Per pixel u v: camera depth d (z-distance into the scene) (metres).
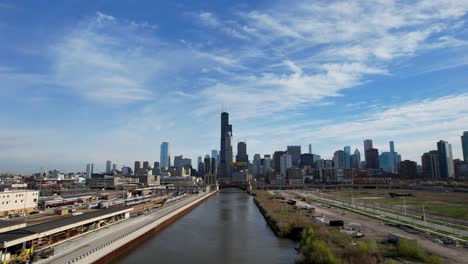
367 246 89.00
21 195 173.25
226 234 139.00
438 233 114.25
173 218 183.38
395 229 126.19
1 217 154.75
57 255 78.31
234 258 97.88
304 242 102.62
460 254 87.62
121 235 105.50
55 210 179.25
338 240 104.62
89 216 122.06
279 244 116.56
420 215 166.00
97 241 95.31
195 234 139.88
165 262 93.75
